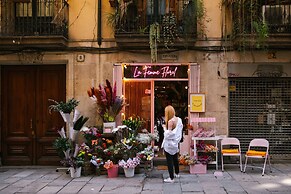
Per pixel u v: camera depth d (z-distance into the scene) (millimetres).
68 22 10281
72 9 10289
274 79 10188
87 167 9008
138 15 9938
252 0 9516
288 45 9680
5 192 7562
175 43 9750
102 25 10289
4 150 10555
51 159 10461
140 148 9125
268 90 10266
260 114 10258
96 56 10266
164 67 10320
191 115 10117
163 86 10398
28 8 10258
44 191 7605
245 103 10258
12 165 10484
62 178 8781
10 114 10586
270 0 9852
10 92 10594
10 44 9781
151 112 10375
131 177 8703
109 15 9977
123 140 9047
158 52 10172
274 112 10258
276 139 10250
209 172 9125
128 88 10453
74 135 9367
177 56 10172
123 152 8906
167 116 8188
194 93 10062
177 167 8531
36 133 10523
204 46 10125
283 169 9383
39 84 10555
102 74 10250
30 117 10539
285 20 9797
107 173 9000
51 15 10164
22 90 10578
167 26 9602
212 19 10125
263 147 10094
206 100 10117
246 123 10258
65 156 9305
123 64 10266
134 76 10359
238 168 9531
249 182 8078
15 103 10578
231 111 10258
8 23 10125
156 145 10305
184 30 9727
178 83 10391
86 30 10273
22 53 10258
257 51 10031
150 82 10406
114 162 9023
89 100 10234
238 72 10094
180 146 10164
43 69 10562
